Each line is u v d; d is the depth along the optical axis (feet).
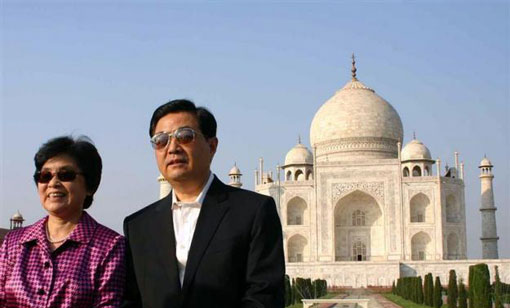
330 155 436.35
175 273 36.11
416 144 415.64
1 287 36.83
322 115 450.30
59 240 38.17
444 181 383.45
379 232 398.83
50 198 38.09
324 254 380.17
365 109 437.17
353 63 483.10
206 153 38.47
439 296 210.18
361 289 337.52
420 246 382.63
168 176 37.88
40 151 38.34
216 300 35.29
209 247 35.81
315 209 386.52
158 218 37.99
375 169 386.32
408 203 380.58
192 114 38.32
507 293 272.10
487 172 404.57
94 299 36.91
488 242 396.57
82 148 39.09
